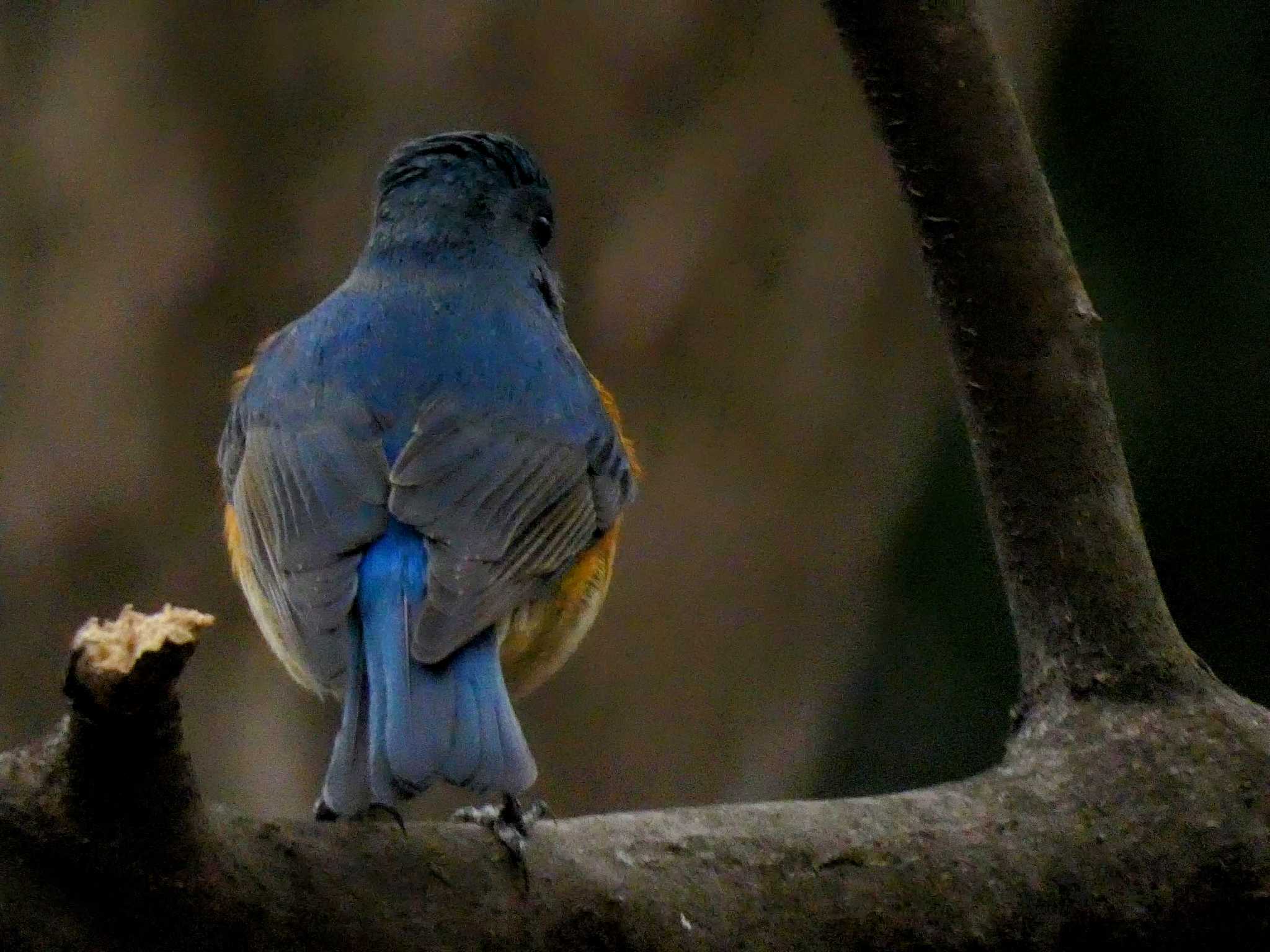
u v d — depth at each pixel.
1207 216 17.05
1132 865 6.55
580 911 5.80
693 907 5.96
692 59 11.47
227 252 11.71
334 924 5.46
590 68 11.48
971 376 7.16
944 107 6.86
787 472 11.98
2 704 12.12
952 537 16.02
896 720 16.27
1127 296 17.19
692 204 11.61
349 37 11.54
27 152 11.61
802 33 11.40
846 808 6.38
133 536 12.03
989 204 6.95
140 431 11.88
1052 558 7.11
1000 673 16.23
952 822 6.47
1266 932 6.65
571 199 11.65
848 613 12.45
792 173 11.59
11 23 11.52
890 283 11.74
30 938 5.14
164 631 4.89
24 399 11.81
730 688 12.31
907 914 6.25
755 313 11.75
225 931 5.32
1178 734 6.86
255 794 12.41
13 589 12.05
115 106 11.55
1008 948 6.39
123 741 4.97
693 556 12.04
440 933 5.59
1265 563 16.88
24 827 5.10
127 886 5.18
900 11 6.78
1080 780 6.73
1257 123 16.88
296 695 12.35
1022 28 12.45
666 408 11.84
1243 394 16.95
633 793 12.43
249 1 11.50
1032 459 7.12
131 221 11.65
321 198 11.68
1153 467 17.08
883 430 12.07
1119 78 16.98
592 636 12.20
